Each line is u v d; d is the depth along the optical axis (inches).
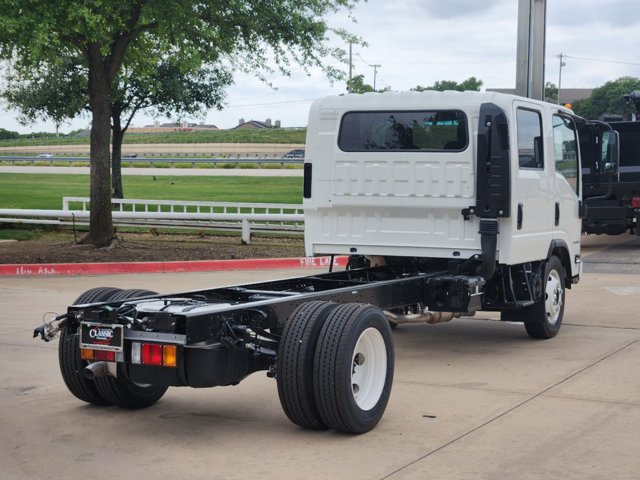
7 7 615.2
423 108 344.2
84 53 734.5
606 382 305.1
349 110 355.3
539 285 374.6
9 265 629.0
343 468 216.5
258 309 251.0
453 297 331.3
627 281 578.2
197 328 233.1
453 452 227.9
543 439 238.1
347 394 237.5
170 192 1528.1
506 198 328.8
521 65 660.7
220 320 240.1
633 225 760.3
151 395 279.9
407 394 291.6
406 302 322.3
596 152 421.7
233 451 233.0
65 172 2231.8
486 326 431.2
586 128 424.5
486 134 328.2
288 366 239.0
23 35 624.1
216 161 2684.5
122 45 735.1
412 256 351.6
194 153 4104.3
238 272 640.4
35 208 1178.0
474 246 339.6
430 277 336.2
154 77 1218.6
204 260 674.2
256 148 4190.5
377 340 254.5
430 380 312.2
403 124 347.9
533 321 381.7
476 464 217.8
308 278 338.3
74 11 614.2
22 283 582.6
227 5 717.9
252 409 277.7
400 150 347.3
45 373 330.0
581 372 321.4
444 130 341.1
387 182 348.8
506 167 328.5
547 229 377.7
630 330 410.3
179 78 1284.4
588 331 409.7
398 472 212.7
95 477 213.2
